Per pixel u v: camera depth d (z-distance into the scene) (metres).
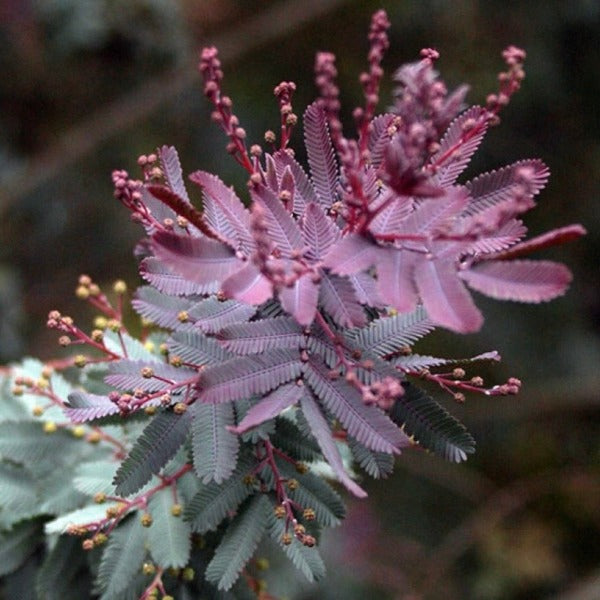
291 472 0.47
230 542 0.46
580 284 1.38
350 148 0.43
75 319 1.21
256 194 0.44
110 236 1.26
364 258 0.43
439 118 0.43
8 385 0.53
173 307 0.46
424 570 1.16
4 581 0.52
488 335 1.28
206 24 1.26
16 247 1.25
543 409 1.28
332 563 1.10
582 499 1.23
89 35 1.06
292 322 0.44
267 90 1.28
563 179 1.39
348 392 0.44
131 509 0.48
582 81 1.36
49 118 1.23
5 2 1.09
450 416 0.45
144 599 0.48
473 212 0.44
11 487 0.51
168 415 0.45
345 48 1.28
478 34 1.30
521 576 1.17
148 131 1.24
